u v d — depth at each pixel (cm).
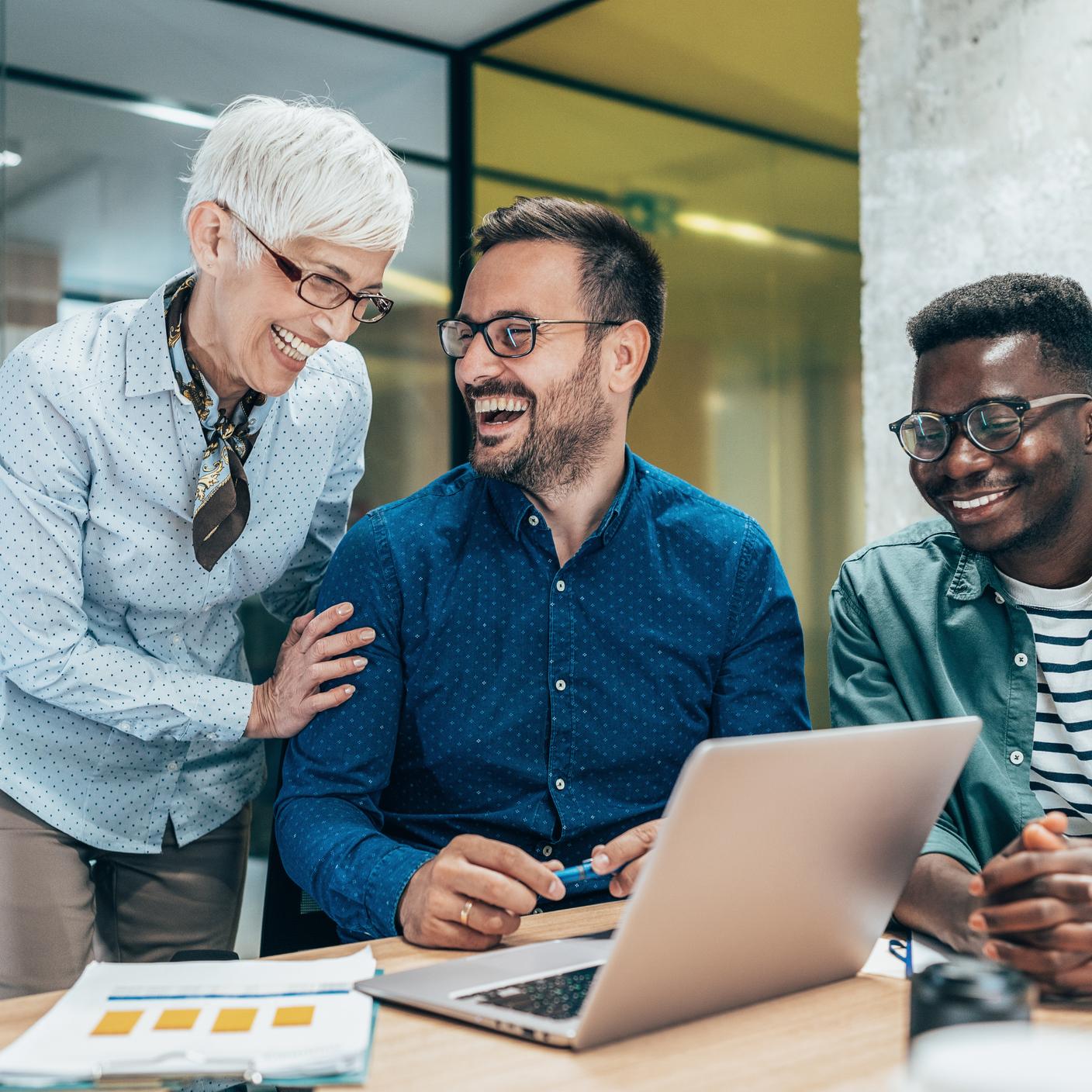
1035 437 131
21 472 152
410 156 386
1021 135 219
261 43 353
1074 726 137
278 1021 84
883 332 240
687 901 80
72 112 317
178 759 175
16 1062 76
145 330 153
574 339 140
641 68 344
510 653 145
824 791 85
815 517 302
